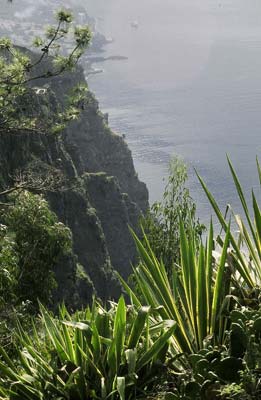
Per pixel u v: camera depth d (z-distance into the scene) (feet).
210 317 20.74
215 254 22.30
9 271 53.93
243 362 17.83
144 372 19.61
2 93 55.11
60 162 392.68
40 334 22.39
